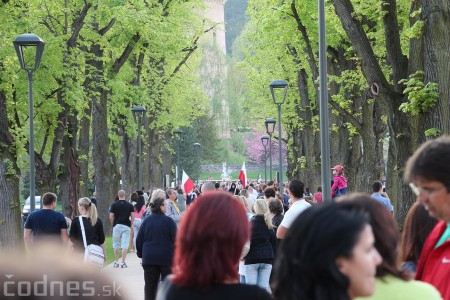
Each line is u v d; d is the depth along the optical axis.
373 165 48.91
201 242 6.75
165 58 80.38
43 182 51.28
